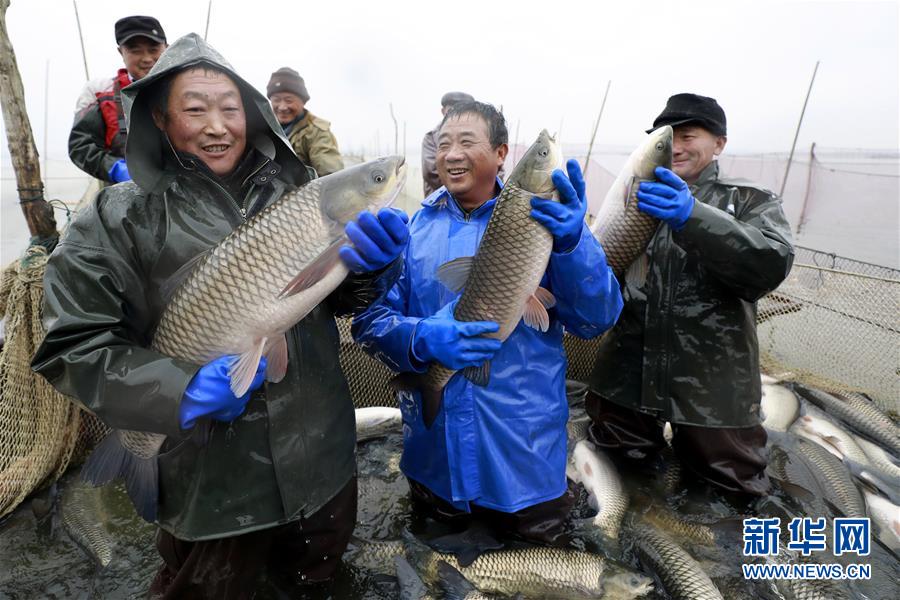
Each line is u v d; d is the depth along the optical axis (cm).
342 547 253
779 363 525
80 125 442
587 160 803
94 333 186
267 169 219
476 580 264
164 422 177
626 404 360
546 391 270
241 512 203
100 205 199
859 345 475
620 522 318
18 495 323
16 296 349
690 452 345
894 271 532
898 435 424
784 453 396
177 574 223
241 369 183
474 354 236
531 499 266
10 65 398
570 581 263
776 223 310
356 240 191
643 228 302
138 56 436
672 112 338
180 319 187
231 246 185
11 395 335
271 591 257
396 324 257
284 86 539
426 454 279
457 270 246
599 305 255
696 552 295
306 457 212
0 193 975
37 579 278
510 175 232
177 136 198
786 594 264
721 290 325
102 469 200
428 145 636
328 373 226
